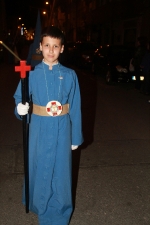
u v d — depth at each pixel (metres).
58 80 2.20
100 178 3.62
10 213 2.89
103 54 12.06
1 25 23.17
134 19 17.66
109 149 4.54
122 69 10.30
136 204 3.10
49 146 2.28
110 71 10.58
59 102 2.23
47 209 2.51
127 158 4.23
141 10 16.12
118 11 19.69
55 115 2.23
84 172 3.77
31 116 2.33
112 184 3.49
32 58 5.96
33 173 2.46
